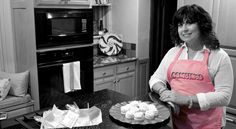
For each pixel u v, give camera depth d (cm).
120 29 403
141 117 133
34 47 275
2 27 305
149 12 388
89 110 143
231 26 262
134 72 390
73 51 309
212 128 149
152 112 136
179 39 160
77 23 309
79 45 316
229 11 261
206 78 146
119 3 393
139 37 381
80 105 163
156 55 405
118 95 183
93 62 348
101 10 405
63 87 304
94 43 383
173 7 387
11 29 307
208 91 148
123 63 371
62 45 298
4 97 278
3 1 300
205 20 140
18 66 313
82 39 318
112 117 140
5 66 314
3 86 276
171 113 151
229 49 268
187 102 139
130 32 388
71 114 139
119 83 374
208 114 148
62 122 134
